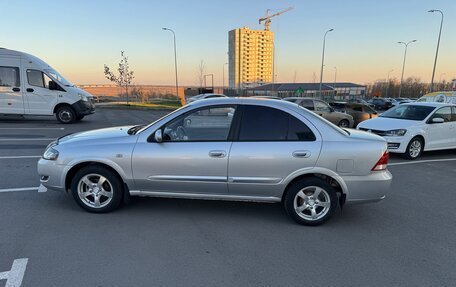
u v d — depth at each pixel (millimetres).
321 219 4152
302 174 4066
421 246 3727
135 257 3332
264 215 4527
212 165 4113
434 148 9266
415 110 9656
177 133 4234
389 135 8859
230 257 3391
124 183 4348
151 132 4258
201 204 4883
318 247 3646
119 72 33938
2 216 4230
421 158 9148
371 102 52500
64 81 14680
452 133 9477
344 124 15570
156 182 4258
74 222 4121
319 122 4129
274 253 3492
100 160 4242
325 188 4082
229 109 4191
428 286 2957
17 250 3387
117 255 3361
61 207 4590
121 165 4242
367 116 17344
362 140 4086
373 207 4953
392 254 3525
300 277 3057
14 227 3924
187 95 49781
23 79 13516
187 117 4219
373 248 3652
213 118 4199
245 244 3682
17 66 13414
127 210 4578
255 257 3400
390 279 3053
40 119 16016
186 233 3916
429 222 4422
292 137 4078
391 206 5016
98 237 3738
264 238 3840
